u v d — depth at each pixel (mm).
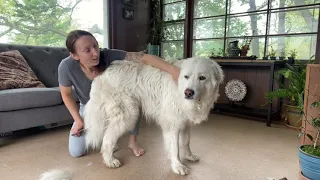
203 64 1526
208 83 1544
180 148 2041
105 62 1802
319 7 3018
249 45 3650
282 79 3316
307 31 3166
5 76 2512
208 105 1655
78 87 1863
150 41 4793
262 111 3359
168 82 1669
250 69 3695
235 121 3254
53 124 2896
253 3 3592
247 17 3680
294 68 2908
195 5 4273
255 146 2260
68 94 1852
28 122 2344
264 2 3484
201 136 2561
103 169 1733
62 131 2693
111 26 4156
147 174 1655
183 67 1550
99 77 1773
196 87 1467
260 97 3637
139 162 1865
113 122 1732
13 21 3172
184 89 1485
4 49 2867
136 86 1747
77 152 1936
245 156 2008
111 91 1725
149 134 2613
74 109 1861
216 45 4098
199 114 1645
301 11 3172
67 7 3686
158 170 1722
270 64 2965
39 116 2424
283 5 3311
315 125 1463
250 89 3730
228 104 3939
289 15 3277
